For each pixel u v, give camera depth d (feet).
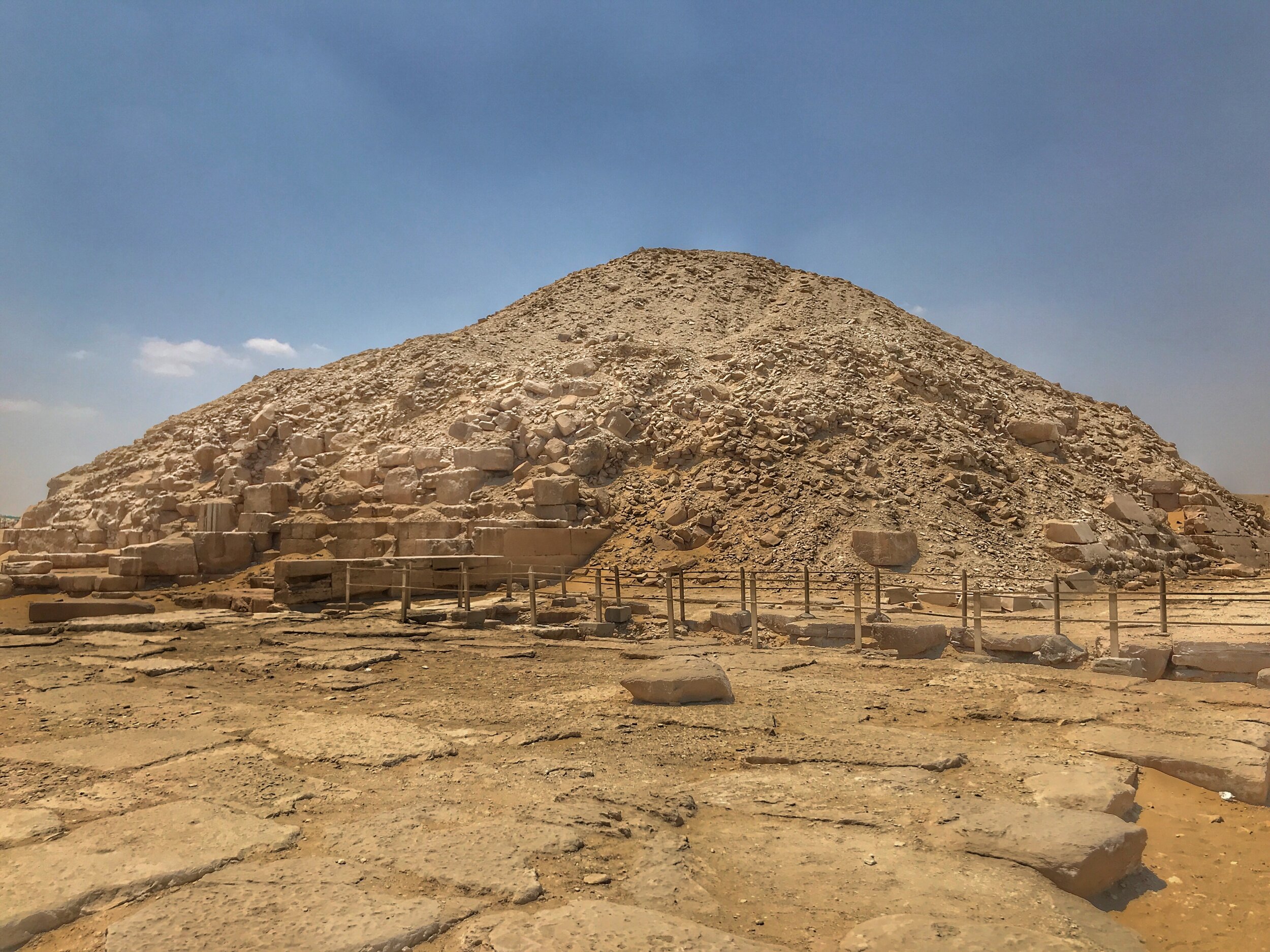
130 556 78.95
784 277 130.62
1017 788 17.12
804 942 11.16
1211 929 12.60
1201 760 18.60
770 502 71.05
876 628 40.68
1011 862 13.53
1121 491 84.43
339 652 37.40
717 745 20.95
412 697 28.04
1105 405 115.34
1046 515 72.54
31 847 13.98
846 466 74.49
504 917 11.45
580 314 114.62
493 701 27.07
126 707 25.82
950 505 71.00
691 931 11.03
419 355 109.60
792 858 13.84
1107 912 13.08
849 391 86.33
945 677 30.22
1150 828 16.34
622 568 67.51
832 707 25.25
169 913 11.50
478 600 58.08
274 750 20.70
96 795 16.97
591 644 41.57
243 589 71.00
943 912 11.91
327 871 12.99
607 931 11.05
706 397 86.33
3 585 77.36
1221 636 37.73
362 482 85.30
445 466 81.82
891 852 14.02
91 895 12.15
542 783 17.78
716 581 62.23
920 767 18.52
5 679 31.37
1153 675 32.50
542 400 88.89
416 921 11.29
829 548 64.69
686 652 37.37
